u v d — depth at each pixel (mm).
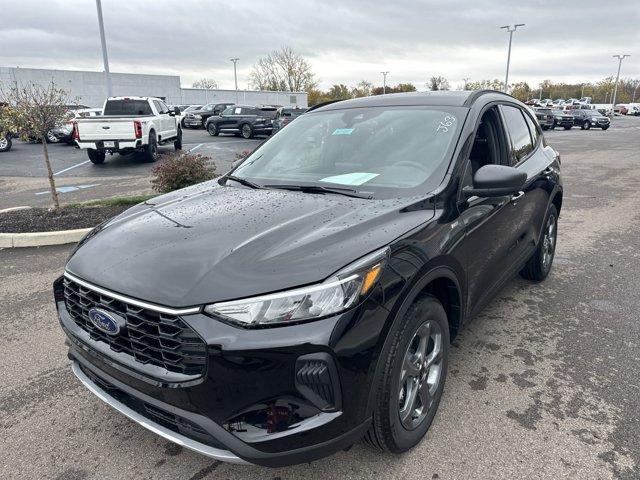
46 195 10344
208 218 2672
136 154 17688
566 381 3207
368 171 3119
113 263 2361
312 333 1966
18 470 2523
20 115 6879
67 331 2551
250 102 63125
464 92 3689
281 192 3080
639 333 3867
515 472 2430
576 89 108312
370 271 2133
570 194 10062
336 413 2033
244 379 1958
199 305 2018
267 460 1984
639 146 21781
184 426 2117
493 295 3484
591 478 2381
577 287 4820
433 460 2520
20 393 3189
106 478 2463
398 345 2246
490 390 3111
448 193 2791
